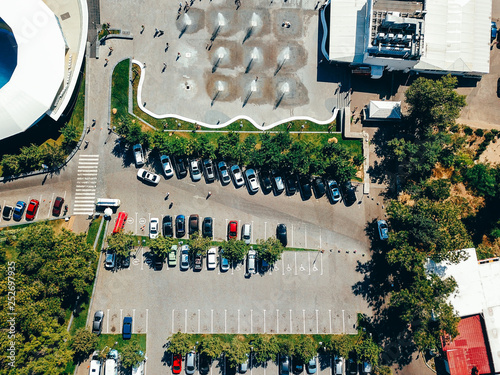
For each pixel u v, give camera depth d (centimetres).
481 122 7500
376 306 7081
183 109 7156
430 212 6400
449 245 6322
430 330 6378
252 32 7262
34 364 5794
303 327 6975
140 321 6819
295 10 7312
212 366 6831
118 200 6881
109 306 6806
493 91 7562
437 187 6875
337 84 7338
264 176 7056
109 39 7094
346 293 7081
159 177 7000
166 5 7188
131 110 7069
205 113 7181
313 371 6881
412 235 6444
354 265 7138
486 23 7250
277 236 7088
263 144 6825
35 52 6284
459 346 6812
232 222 6962
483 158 7444
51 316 6181
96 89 7038
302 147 6881
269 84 7262
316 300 7038
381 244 7188
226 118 7200
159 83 7144
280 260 7050
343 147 6931
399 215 6450
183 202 7038
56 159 6794
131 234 6925
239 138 7112
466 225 7288
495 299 6844
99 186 6969
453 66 7144
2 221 6838
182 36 7194
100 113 7025
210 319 6894
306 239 7131
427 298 6144
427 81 6594
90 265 6538
